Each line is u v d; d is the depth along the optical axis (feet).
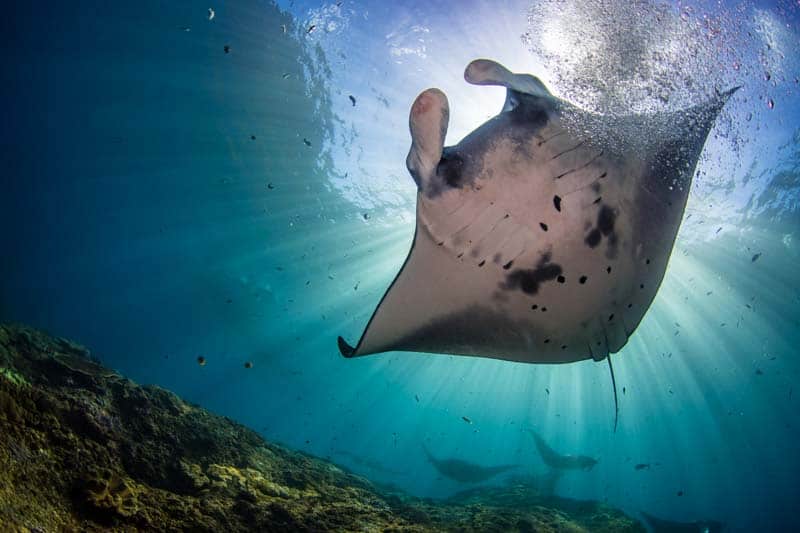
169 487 10.25
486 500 27.22
